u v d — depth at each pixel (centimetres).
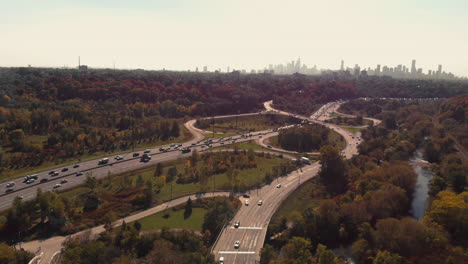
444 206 15238
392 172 19975
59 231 15088
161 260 12481
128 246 13838
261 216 17162
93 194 18000
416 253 13075
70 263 12288
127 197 18662
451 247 13538
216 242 14638
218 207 16288
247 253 13850
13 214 15075
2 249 12400
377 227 14450
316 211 16538
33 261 12800
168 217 16850
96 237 14538
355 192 19050
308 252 13150
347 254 14788
